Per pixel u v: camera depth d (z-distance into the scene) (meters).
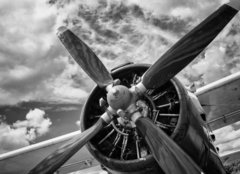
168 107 3.39
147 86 3.34
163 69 3.37
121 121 3.35
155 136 3.05
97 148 3.38
